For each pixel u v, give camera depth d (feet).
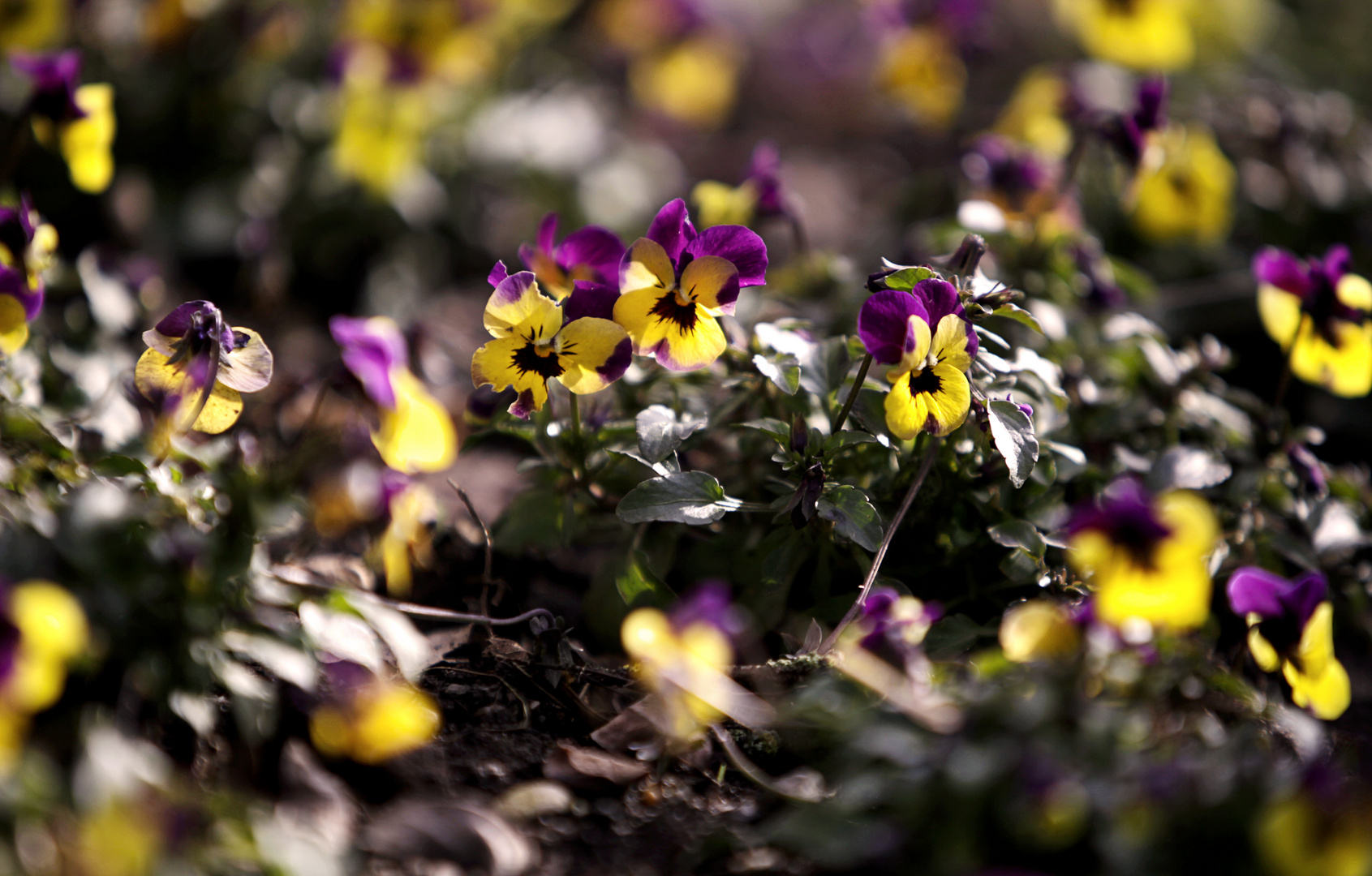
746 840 2.17
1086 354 2.65
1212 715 2.20
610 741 2.26
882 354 2.22
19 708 2.08
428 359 2.75
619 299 2.26
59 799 2.06
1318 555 2.50
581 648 2.40
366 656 2.21
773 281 2.84
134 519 2.17
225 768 2.19
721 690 2.20
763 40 6.30
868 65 5.92
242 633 2.18
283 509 2.22
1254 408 2.54
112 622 2.14
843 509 2.28
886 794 2.10
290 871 2.07
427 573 2.50
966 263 2.36
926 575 2.40
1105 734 2.07
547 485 2.43
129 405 2.45
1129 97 3.94
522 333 2.25
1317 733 2.20
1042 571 2.33
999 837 2.09
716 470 2.49
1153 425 2.55
